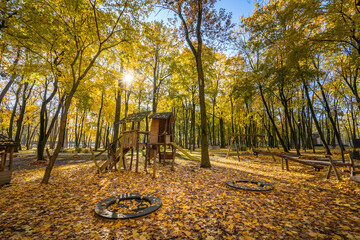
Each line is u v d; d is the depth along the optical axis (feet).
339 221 11.05
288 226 10.41
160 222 10.85
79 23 22.56
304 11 26.21
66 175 25.00
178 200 14.56
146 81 70.18
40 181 21.68
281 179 22.21
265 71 43.88
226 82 78.69
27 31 20.35
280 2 36.50
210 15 32.09
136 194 15.81
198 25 31.55
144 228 10.04
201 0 30.22
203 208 13.01
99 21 22.85
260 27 38.42
